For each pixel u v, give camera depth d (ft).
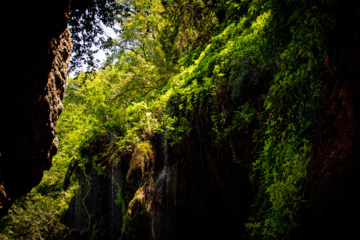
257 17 13.67
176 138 21.58
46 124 10.80
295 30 7.47
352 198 4.57
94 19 13.84
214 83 17.39
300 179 6.77
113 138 27.61
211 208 19.54
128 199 25.43
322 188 5.30
